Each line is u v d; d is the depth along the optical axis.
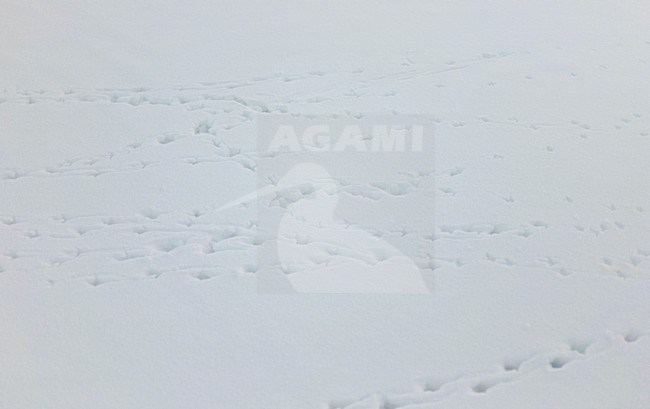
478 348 2.07
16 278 2.28
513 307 2.22
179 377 1.97
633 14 4.30
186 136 3.03
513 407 1.89
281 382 1.96
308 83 3.42
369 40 3.86
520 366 2.02
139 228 2.52
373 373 1.99
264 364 2.01
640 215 2.64
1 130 3.00
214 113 3.19
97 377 1.96
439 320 2.17
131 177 2.77
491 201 2.69
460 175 2.83
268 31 3.92
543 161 2.93
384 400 1.92
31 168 2.79
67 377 1.96
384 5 4.31
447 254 2.44
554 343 2.09
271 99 3.29
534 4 4.39
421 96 3.36
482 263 2.40
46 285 2.26
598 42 3.93
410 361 2.03
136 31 3.88
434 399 1.92
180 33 3.87
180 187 2.73
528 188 2.77
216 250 2.43
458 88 3.44
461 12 4.24
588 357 2.05
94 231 2.49
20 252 2.38
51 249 2.40
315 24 4.03
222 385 1.95
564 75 3.59
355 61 3.63
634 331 2.15
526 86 3.48
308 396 1.92
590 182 2.81
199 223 2.55
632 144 3.06
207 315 2.17
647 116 3.26
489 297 2.26
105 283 2.28
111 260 2.37
